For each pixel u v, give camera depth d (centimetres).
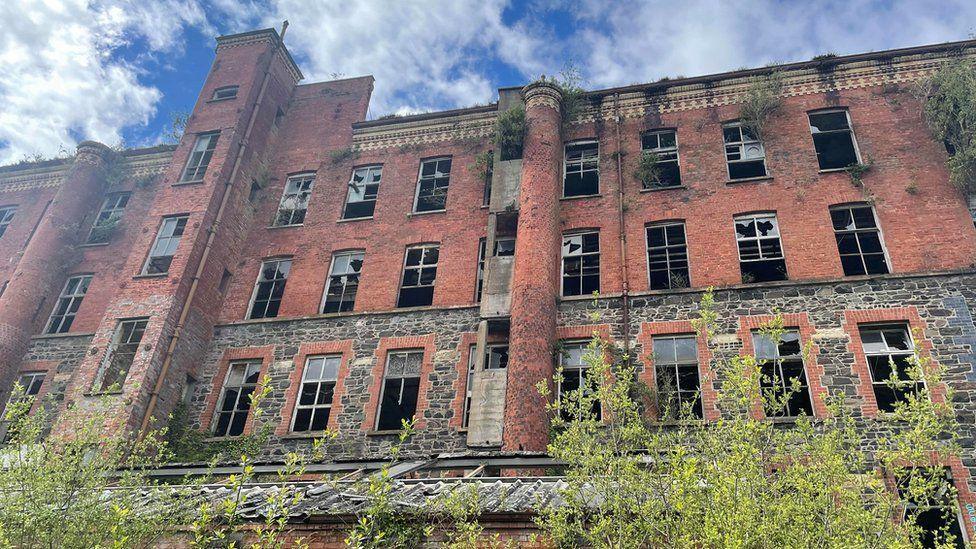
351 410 1970
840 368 1672
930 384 779
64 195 2681
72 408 1227
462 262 2205
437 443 1842
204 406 2091
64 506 909
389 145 2619
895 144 2036
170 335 2098
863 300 1762
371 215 2486
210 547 935
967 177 1872
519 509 927
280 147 2739
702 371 1762
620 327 1902
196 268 2248
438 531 942
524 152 2258
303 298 2277
